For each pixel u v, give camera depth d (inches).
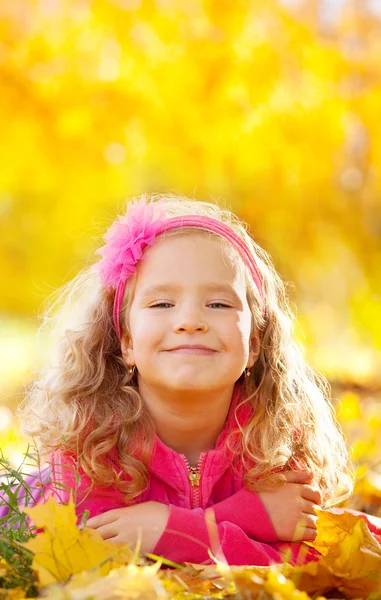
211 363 108.8
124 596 75.9
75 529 87.9
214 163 444.1
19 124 410.6
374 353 498.0
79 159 433.1
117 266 118.4
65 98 409.4
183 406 112.8
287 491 115.3
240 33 417.4
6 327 713.0
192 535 106.3
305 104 432.1
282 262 507.2
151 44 416.8
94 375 122.6
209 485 116.6
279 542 113.0
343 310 546.0
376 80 434.9
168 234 115.2
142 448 114.6
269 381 124.4
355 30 441.1
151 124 421.7
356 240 502.6
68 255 607.2
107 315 124.8
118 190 463.8
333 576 86.0
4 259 628.1
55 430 118.8
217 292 111.2
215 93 417.1
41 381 132.4
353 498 144.8
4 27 409.7
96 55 418.3
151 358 110.3
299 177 463.2
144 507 109.0
